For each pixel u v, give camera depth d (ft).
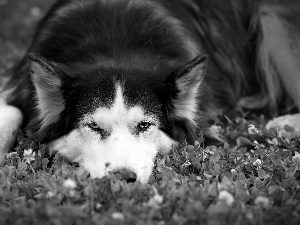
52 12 23.17
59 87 18.29
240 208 14.35
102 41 20.18
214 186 15.40
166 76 18.74
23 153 18.57
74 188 15.01
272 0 25.82
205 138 21.42
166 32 21.42
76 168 17.26
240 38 26.73
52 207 13.21
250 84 26.96
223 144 21.42
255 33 26.55
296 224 13.56
